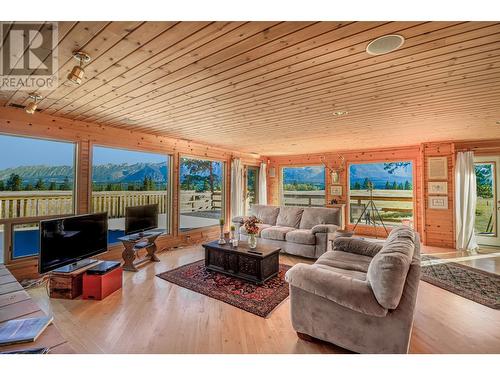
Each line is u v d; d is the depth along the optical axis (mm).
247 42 1644
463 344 1988
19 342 1315
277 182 7871
